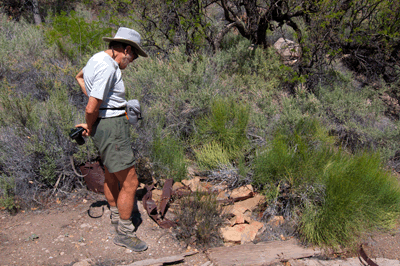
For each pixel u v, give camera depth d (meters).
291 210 3.21
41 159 3.24
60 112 3.37
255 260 2.57
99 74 2.14
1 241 2.52
